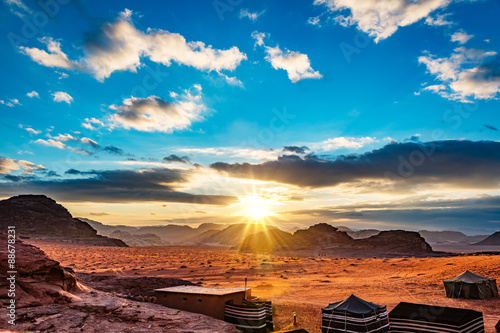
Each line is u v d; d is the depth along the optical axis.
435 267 57.06
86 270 66.56
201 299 20.36
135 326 16.47
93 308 17.50
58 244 155.25
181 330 16.67
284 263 90.06
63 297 17.75
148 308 19.27
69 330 14.76
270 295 37.28
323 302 31.88
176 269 70.44
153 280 31.62
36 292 17.09
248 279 54.62
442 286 39.78
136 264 83.38
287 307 28.72
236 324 19.20
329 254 160.75
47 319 15.27
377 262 81.06
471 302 30.52
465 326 15.29
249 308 19.12
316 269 72.50
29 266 17.88
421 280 45.47
